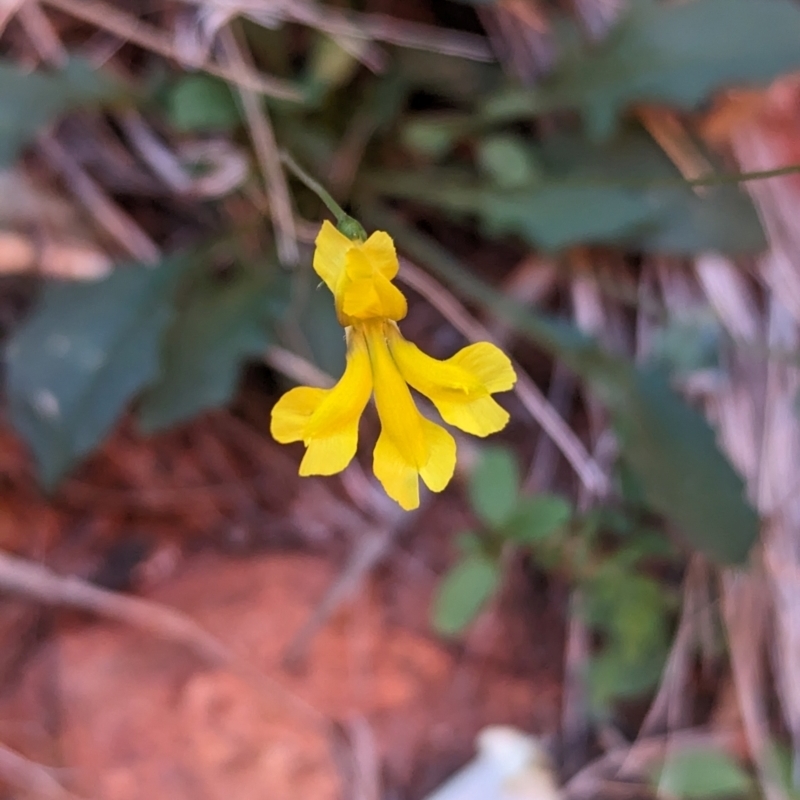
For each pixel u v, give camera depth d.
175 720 0.08
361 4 0.10
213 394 0.08
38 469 0.08
